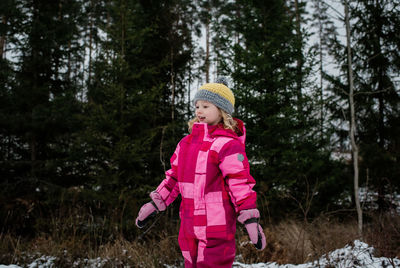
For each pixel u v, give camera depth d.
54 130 6.29
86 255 3.93
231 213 1.21
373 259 2.51
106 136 5.70
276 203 5.96
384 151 6.96
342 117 7.87
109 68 5.68
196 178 1.22
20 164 6.11
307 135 6.30
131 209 5.03
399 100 7.65
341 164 6.46
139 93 5.79
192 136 1.35
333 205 6.23
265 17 6.62
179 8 7.52
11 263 3.55
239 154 1.21
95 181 5.88
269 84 6.29
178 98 7.08
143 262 3.55
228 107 1.34
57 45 6.79
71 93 6.36
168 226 4.91
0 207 5.09
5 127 6.08
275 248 3.58
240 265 2.96
